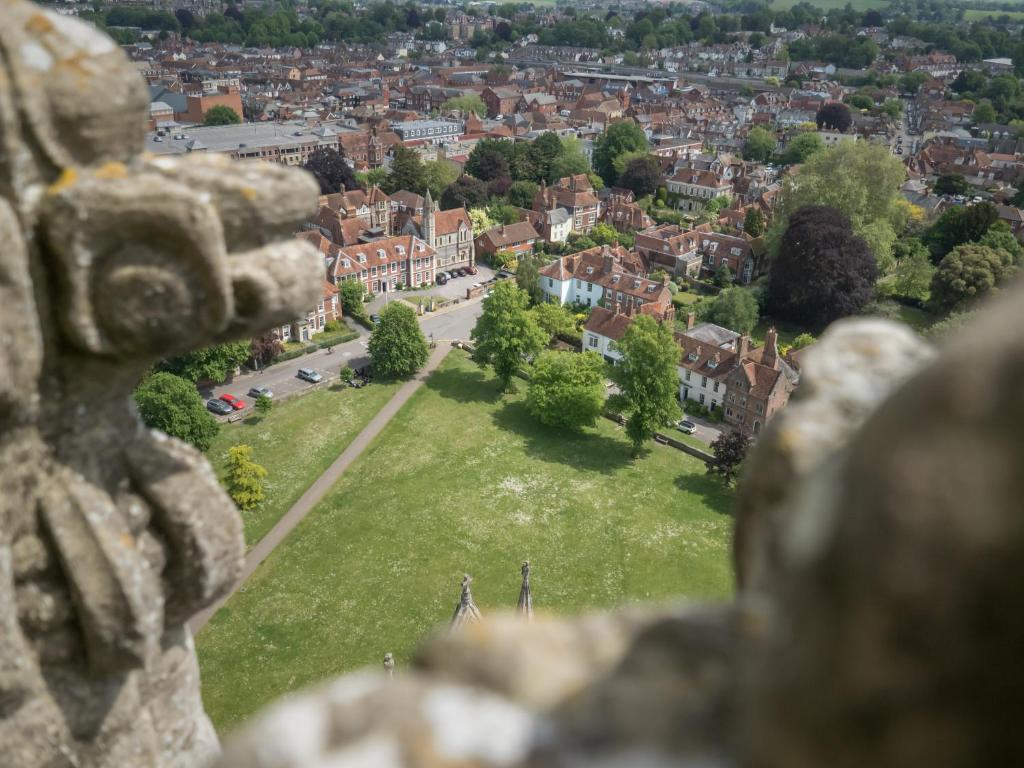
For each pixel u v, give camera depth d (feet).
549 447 228.22
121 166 25.64
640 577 176.45
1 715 25.41
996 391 7.69
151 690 29.81
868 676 8.02
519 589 170.71
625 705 12.09
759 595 14.26
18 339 23.15
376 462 216.95
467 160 521.65
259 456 218.59
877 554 7.95
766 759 9.07
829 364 19.33
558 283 334.65
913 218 406.21
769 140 583.17
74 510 25.81
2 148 22.77
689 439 238.68
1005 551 7.43
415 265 352.49
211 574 29.25
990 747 7.76
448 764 11.14
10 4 23.30
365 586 169.58
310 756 11.12
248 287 27.45
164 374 214.48
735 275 370.53
